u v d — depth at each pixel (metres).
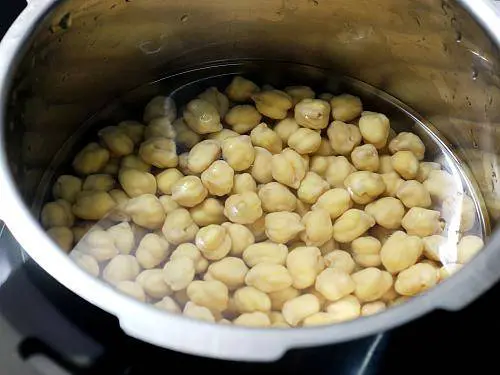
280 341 0.13
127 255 0.21
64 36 0.20
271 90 0.25
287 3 0.23
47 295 0.17
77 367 0.16
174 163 0.23
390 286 0.20
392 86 0.25
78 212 0.22
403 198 0.23
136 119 0.25
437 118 0.25
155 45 0.24
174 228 0.22
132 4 0.21
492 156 0.22
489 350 0.17
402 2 0.21
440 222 0.22
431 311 0.14
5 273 0.18
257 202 0.22
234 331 0.13
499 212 0.22
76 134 0.24
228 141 0.23
